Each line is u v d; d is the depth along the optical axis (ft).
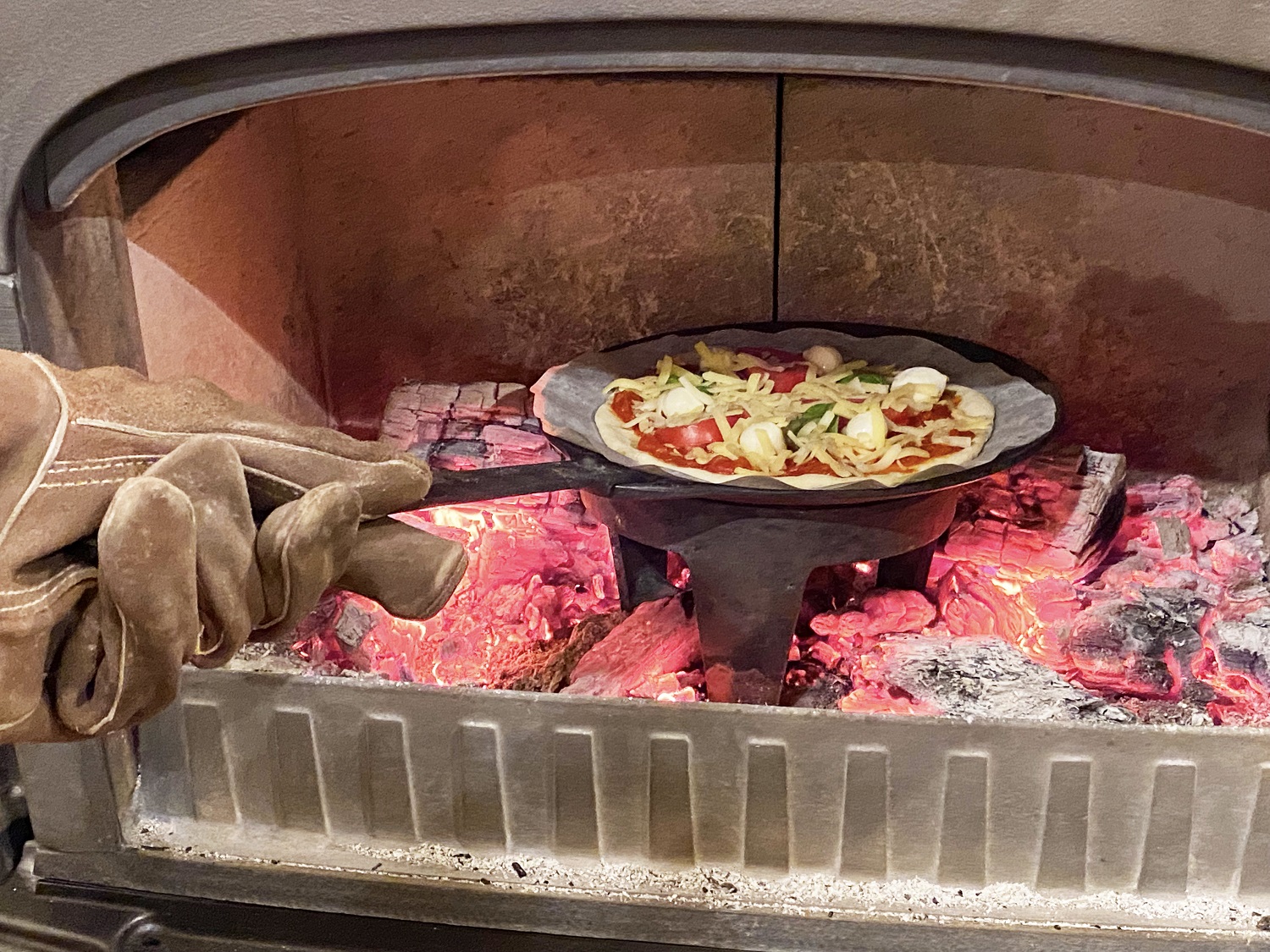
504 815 3.64
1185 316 5.14
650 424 4.15
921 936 3.46
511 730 3.51
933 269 5.22
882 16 2.99
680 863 3.63
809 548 3.72
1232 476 5.40
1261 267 4.98
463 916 3.65
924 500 3.73
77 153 3.25
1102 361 5.29
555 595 4.92
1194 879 3.45
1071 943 3.41
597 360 4.66
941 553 4.73
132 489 2.48
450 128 5.15
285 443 2.90
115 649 2.69
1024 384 4.33
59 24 3.05
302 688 3.57
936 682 4.04
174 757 3.78
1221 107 3.05
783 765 3.42
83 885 3.90
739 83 4.93
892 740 3.35
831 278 5.31
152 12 3.05
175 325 4.26
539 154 5.16
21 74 3.09
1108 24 2.93
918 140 4.96
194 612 2.64
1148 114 4.78
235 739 3.71
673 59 3.17
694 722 3.40
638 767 3.49
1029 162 4.95
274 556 2.73
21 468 2.53
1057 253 5.11
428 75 3.21
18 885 3.92
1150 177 4.90
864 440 3.91
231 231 4.66
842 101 4.92
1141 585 4.75
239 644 2.83
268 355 5.04
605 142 5.12
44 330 3.38
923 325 5.34
